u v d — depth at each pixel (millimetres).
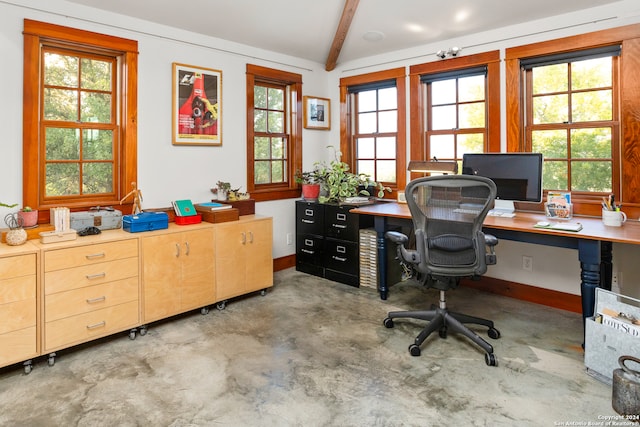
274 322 2955
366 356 2416
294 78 4270
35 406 1931
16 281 2217
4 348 2180
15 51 2553
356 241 3770
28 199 2635
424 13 3338
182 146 3424
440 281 2492
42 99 2740
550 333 2725
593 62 3023
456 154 3781
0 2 2484
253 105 3924
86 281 2482
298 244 4340
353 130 4590
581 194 3109
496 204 3189
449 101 3805
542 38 3164
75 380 2170
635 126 2785
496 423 1774
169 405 1931
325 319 3006
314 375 2199
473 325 2871
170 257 2881
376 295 3553
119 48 2988
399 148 4090
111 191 3105
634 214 2814
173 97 3314
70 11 2756
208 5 3133
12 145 2572
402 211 3346
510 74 3332
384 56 4152
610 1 2830
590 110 3055
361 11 3459
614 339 2033
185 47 3396
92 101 2975
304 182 4371
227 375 2205
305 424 1780
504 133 3406
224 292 3229
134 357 2428
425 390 2043
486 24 3354
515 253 3410
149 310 2779
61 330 2385
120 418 1833
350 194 4016
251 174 3943
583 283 2312
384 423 1782
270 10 3357
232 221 3287
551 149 3252
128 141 3066
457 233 2389
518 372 2213
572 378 2145
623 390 1795
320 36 3910
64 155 2861
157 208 3262
